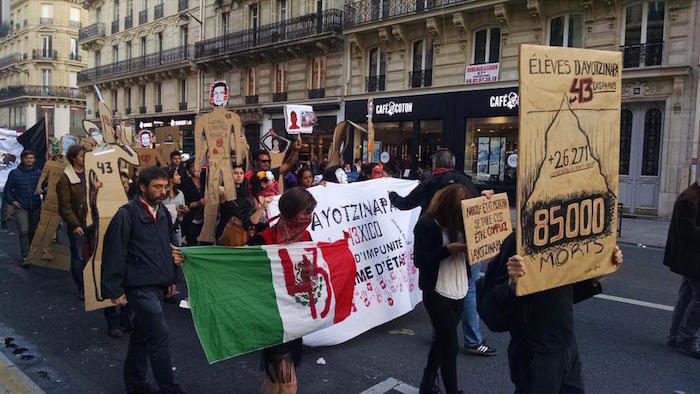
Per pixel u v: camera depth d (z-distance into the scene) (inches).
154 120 1439.5
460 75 813.2
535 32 733.3
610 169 112.7
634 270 346.3
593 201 110.0
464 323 197.0
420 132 874.8
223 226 252.7
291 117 384.2
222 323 141.9
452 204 146.8
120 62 1552.7
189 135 1314.0
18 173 337.7
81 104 2249.0
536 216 100.7
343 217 216.7
